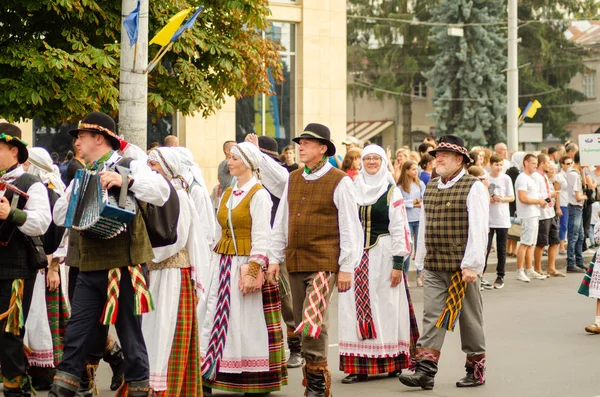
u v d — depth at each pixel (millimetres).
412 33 61469
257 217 8414
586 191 19719
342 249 7848
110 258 6609
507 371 9734
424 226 8938
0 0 14172
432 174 16281
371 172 9539
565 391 8828
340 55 26672
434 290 8844
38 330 8664
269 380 8516
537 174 17484
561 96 61062
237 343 8453
